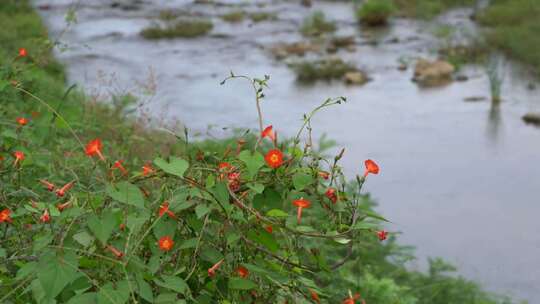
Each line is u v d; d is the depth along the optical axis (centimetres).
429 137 1308
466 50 1877
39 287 194
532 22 1988
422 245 909
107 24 2208
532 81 1628
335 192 230
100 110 730
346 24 2250
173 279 206
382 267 604
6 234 245
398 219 984
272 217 227
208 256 221
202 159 240
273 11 2455
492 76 1645
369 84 1648
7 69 391
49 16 2231
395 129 1347
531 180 1124
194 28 2148
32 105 406
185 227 228
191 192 218
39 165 324
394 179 1118
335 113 1438
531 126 1360
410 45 1984
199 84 1603
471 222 982
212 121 1329
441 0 2416
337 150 1228
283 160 236
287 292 227
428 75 1678
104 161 220
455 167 1170
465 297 634
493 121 1390
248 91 1566
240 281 217
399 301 488
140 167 475
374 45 1992
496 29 1992
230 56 1886
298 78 1695
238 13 2356
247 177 230
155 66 1739
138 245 206
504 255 894
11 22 1825
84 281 194
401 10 2350
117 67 1692
